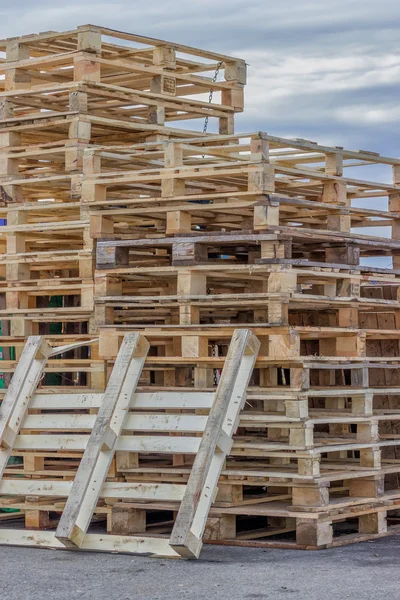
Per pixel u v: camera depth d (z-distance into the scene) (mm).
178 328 11680
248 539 11508
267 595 8641
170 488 10680
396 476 13031
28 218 13875
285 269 11227
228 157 12234
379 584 9070
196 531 10195
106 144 14078
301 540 10906
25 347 12141
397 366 12547
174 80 14078
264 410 12367
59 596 8672
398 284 12836
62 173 13797
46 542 10805
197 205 11719
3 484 11594
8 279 12977
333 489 12078
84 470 10836
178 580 9242
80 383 14016
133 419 11289
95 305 12250
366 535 11617
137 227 13172
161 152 12359
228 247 12500
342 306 12117
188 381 12664
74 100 12867
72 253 12547
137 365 11617
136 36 13547
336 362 11859
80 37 13000
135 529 11719
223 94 15062
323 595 8641
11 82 13656
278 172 11672
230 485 11344
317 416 11898
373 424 11930
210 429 10562
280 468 11586
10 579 9336
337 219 12148
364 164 13359
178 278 11719
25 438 11727
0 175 13391
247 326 11367
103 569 9742
